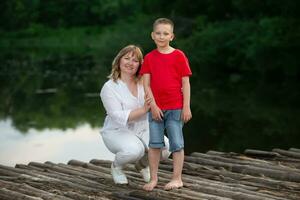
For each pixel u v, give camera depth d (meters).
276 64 20.20
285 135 9.95
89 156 8.28
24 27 48.81
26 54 32.47
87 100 14.94
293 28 20.56
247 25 23.19
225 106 13.69
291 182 4.90
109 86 4.75
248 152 6.15
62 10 51.12
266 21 21.23
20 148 9.01
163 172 5.27
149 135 4.61
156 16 30.45
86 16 51.38
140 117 4.75
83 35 46.31
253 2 24.16
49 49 37.38
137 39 28.48
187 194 4.45
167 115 4.55
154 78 4.52
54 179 5.14
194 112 12.77
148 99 4.51
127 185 4.80
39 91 17.00
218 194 4.49
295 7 20.94
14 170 5.61
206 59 23.69
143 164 4.87
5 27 47.94
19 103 14.61
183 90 4.51
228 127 10.80
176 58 4.51
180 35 26.91
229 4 27.61
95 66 25.17
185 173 5.25
